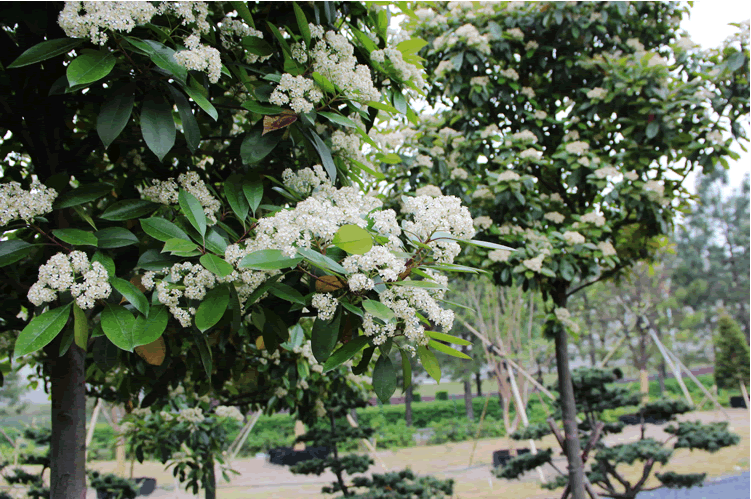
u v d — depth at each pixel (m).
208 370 1.65
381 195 2.81
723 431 5.80
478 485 9.43
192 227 1.47
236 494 9.73
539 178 4.82
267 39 1.97
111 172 2.31
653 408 6.24
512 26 4.62
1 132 1.95
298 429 13.65
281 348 3.28
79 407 1.84
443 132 4.59
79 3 1.27
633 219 4.62
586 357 21.78
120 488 6.09
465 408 19.75
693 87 4.30
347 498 5.79
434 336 1.35
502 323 11.15
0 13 1.53
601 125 4.80
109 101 1.39
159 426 4.20
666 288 19.78
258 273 1.38
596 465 6.03
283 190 1.64
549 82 4.98
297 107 1.56
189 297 1.32
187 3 1.47
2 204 1.29
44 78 1.73
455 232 1.47
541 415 16.09
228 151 2.09
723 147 4.21
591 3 4.48
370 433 6.87
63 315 1.22
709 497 8.01
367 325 1.31
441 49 4.63
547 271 3.91
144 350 1.64
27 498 5.48
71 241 1.32
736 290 25.53
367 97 1.69
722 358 16.67
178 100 1.46
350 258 1.31
